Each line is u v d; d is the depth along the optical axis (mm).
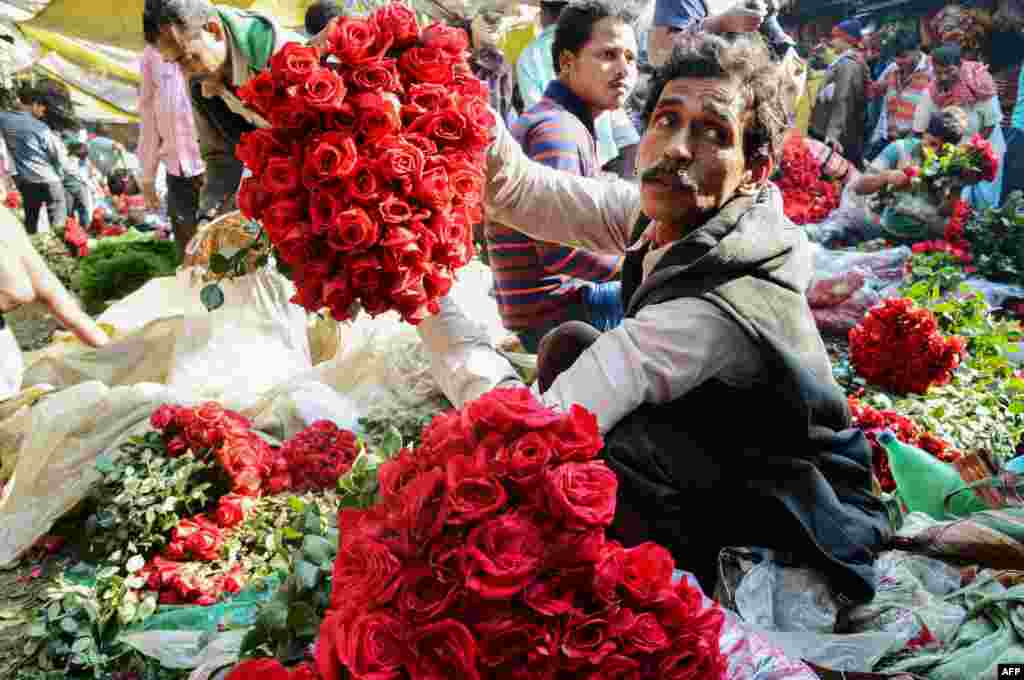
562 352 2047
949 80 7715
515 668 1005
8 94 9391
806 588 1681
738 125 1673
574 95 3225
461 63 1619
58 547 2650
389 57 1593
